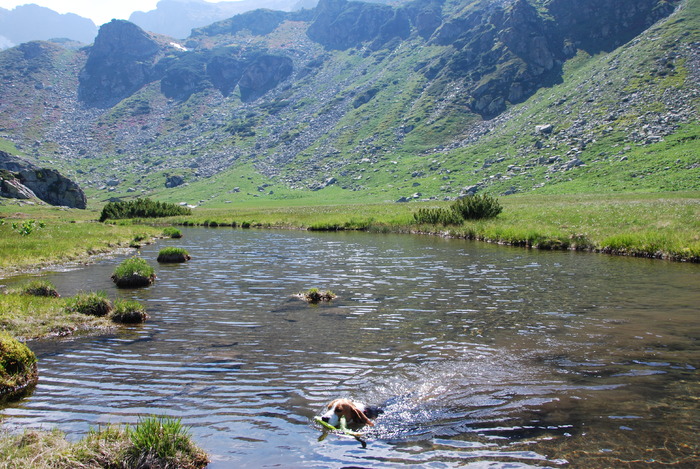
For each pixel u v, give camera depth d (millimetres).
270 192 162125
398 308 13820
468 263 23266
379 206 87250
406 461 5785
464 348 9961
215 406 7340
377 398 7582
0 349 8164
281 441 6289
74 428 6590
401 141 184625
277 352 9875
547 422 6629
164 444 5801
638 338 10383
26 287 15531
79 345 10461
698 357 9094
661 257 24234
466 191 118312
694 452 5738
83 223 52125
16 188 90125
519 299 14773
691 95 127750
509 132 157375
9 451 5609
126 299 15477
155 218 69938
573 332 10961
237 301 15086
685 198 60625
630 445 5949
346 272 20953
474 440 6230
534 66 196875
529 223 38375
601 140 124438
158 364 9211
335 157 186250
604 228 32281
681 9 181500
